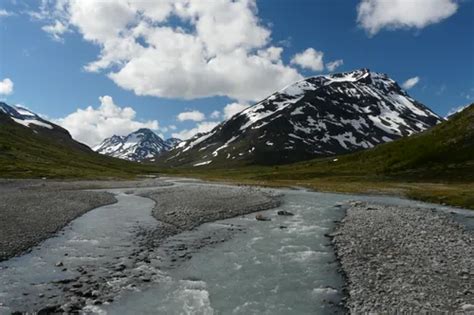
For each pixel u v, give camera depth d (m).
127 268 24.14
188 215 42.72
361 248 28.77
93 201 55.00
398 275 22.38
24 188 72.44
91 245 29.45
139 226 36.81
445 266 23.88
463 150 100.88
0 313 17.16
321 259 26.64
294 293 20.47
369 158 130.88
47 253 26.95
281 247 29.88
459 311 17.31
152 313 17.86
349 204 55.78
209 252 28.31
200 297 19.83
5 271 22.92
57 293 19.72
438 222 39.03
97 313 17.62
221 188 79.31
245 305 18.94
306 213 46.94
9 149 130.50
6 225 34.09
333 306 18.78
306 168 150.38
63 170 117.81
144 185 92.88
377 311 17.72
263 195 64.31
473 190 66.56
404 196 67.94
